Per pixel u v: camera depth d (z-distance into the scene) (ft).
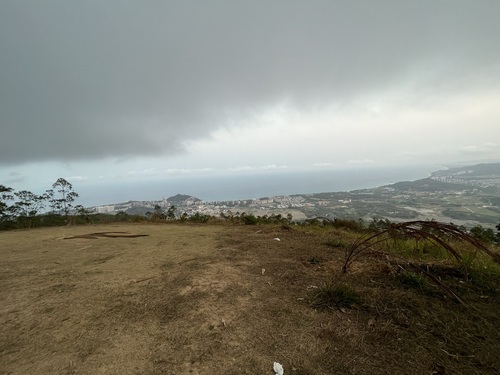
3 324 5.51
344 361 4.06
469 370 3.86
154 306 6.06
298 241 12.45
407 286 6.61
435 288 6.49
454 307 5.64
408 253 9.77
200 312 5.70
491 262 8.32
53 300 6.55
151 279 7.73
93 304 6.28
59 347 4.68
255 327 5.07
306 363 4.06
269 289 6.76
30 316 5.81
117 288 7.17
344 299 5.86
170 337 4.85
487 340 4.54
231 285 7.07
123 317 5.63
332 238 13.09
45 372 4.05
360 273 7.57
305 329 4.95
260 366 4.02
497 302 5.86
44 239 15.43
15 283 7.78
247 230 16.75
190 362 4.17
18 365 4.23
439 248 9.72
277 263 8.89
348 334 4.74
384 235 11.25
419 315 5.31
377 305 5.70
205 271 8.23
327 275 7.58
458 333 4.74
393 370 3.86
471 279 7.00
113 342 4.77
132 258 10.13
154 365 4.13
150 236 15.24
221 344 4.59
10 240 15.53
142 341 4.76
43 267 9.31
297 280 7.30
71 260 10.16
